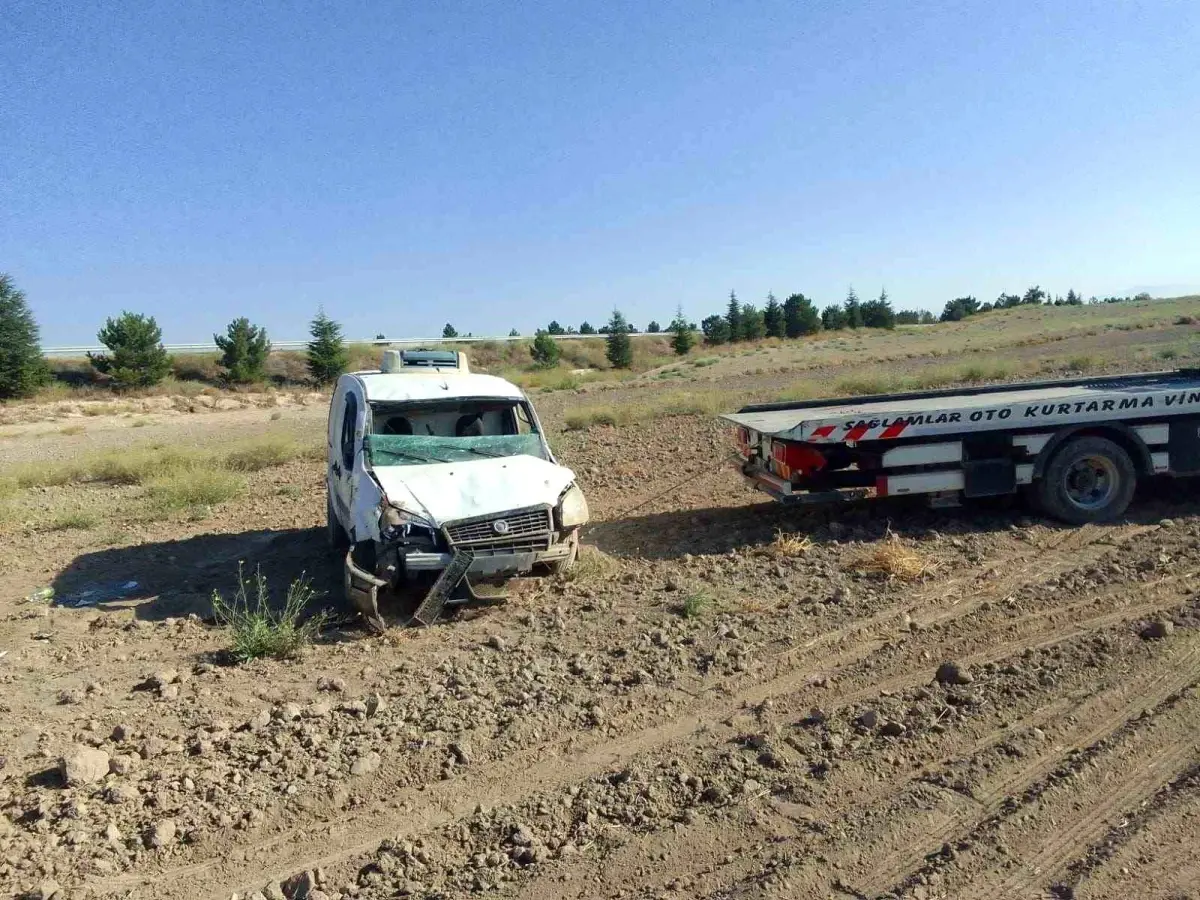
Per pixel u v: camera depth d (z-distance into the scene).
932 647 6.16
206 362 52.47
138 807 4.50
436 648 6.73
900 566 7.74
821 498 9.26
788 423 10.21
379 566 7.34
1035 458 9.27
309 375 52.22
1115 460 9.27
